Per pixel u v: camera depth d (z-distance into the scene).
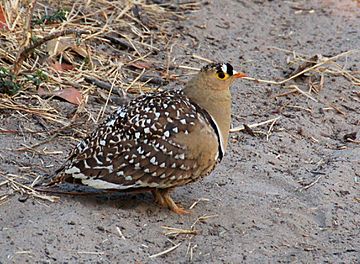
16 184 10.32
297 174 11.46
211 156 9.84
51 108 12.21
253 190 10.91
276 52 15.09
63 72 13.29
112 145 9.71
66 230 9.53
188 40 15.25
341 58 14.88
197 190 10.84
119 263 9.26
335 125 13.00
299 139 12.45
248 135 12.40
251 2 16.94
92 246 9.43
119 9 15.62
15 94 12.36
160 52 14.72
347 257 9.75
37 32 13.65
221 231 10.05
